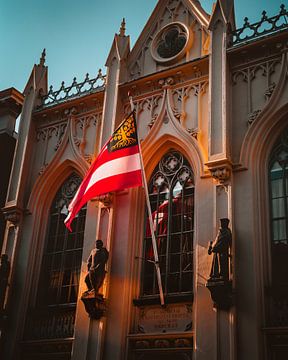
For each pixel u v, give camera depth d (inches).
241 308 629.3
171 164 800.3
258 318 616.7
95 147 884.6
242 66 778.2
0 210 997.2
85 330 733.9
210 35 810.8
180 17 913.5
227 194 694.5
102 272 728.3
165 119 819.4
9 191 917.2
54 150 930.1
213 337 633.0
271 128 722.8
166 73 843.4
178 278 716.0
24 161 930.1
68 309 784.9
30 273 849.5
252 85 759.7
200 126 784.3
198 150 761.0
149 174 809.5
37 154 946.1
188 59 864.9
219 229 663.8
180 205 762.8
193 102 810.2
